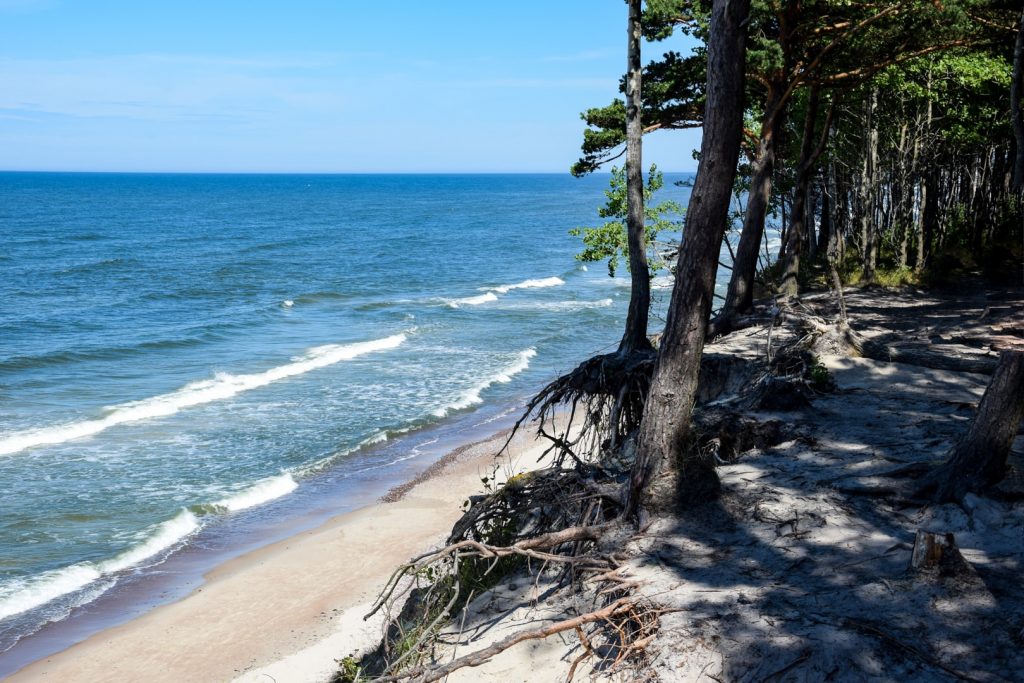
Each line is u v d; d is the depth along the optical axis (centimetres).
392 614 1313
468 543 838
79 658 1448
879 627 631
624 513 864
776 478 946
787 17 1814
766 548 777
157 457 2497
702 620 670
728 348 1653
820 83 2025
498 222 13812
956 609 647
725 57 796
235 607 1619
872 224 2720
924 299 2358
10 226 11869
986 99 2745
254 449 2573
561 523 915
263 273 7050
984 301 2277
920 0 1725
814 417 1206
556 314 5022
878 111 2889
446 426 2823
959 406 1229
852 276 2884
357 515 2067
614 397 1347
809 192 3559
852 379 1450
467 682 731
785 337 1709
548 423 2712
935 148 2989
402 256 8606
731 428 1130
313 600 1631
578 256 2989
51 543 1906
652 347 1485
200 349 4094
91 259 7850
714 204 814
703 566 758
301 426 2803
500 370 3578
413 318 4919
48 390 3294
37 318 4878
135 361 3822
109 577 1762
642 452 864
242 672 1361
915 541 699
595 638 712
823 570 730
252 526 2025
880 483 885
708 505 857
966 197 3722
